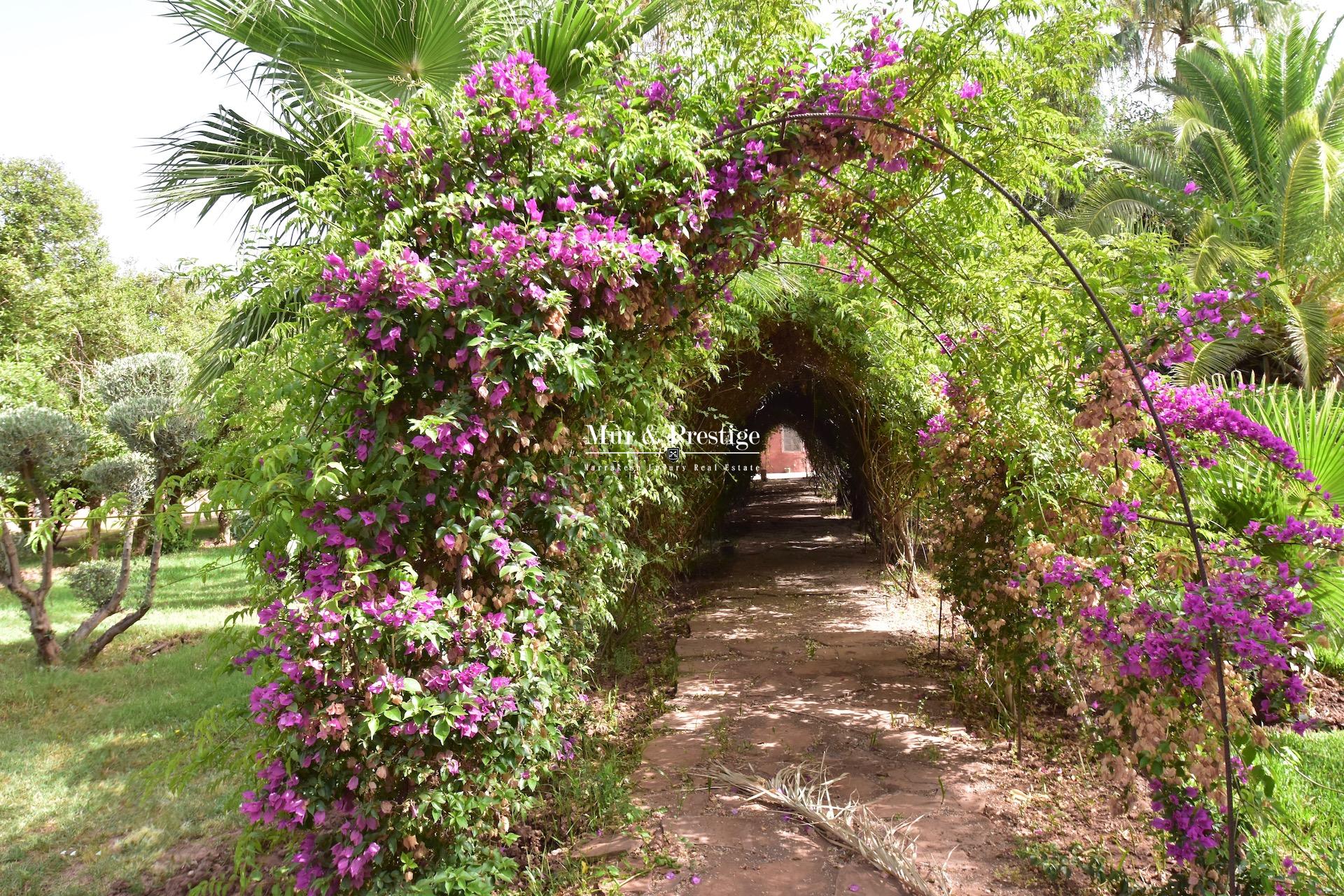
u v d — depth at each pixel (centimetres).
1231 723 219
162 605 773
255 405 249
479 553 227
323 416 237
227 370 378
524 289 224
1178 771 235
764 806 306
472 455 235
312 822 219
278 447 208
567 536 255
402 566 218
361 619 204
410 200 240
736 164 269
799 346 676
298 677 206
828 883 251
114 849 301
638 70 285
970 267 353
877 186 332
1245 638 212
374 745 218
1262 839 251
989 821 292
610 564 368
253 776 237
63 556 1168
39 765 382
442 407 220
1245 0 1622
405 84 361
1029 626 344
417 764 218
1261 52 1249
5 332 1070
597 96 280
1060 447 312
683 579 737
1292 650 224
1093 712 277
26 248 1202
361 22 342
